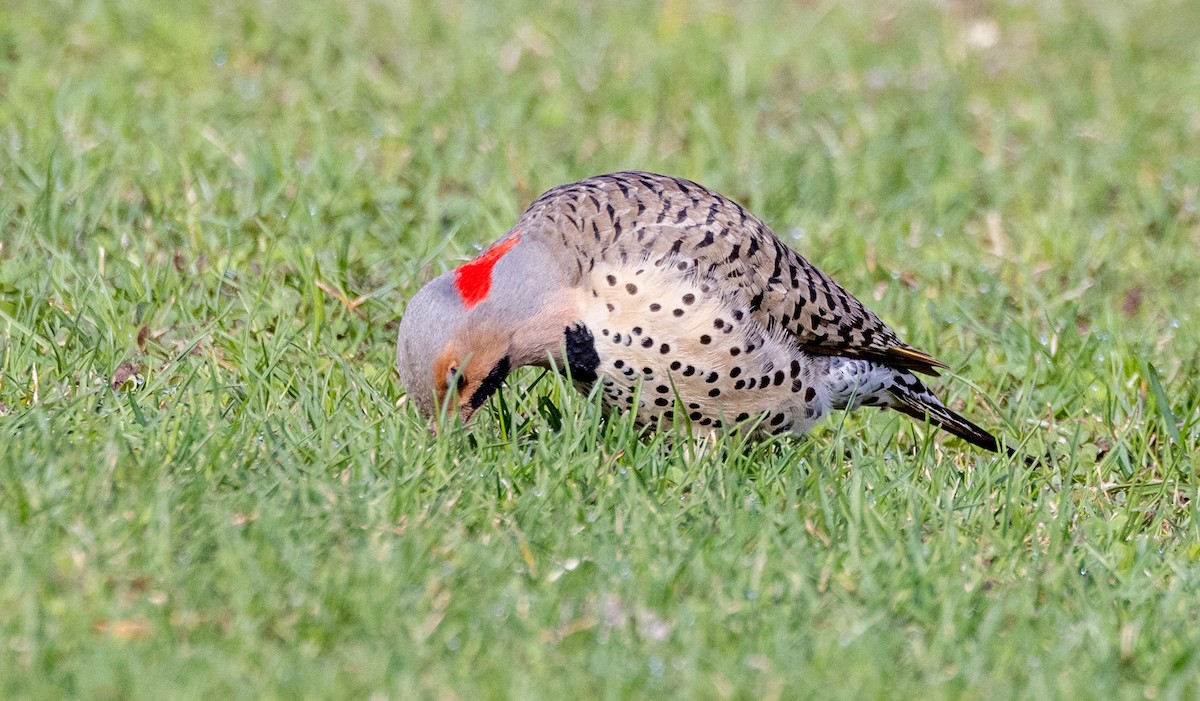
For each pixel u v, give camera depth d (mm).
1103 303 21000
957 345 19672
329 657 11219
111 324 17156
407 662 10992
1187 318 20438
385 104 26656
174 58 27531
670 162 25109
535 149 25016
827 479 14922
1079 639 12148
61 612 11203
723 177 24609
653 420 15820
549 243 15180
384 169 23500
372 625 11477
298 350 17078
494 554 12758
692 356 15281
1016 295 21344
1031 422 17609
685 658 11406
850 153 26250
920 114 28156
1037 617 12633
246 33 28891
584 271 15109
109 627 11164
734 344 15383
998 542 13898
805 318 15875
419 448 14367
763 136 27234
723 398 15672
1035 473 16438
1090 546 13922
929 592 12695
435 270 19719
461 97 27234
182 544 12406
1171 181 26031
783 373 15867
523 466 14492
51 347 16438
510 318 14961
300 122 25328
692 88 28984
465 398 15156
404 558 12328
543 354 15250
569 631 11727
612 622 11953
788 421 16266
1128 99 30297
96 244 19250
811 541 13734
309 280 18344
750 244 15594
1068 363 18891
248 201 20719
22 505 12500
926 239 23016
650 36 32125
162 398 15672
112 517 12422
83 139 22719
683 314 15078
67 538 12062
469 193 23203
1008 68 31984
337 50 29219
